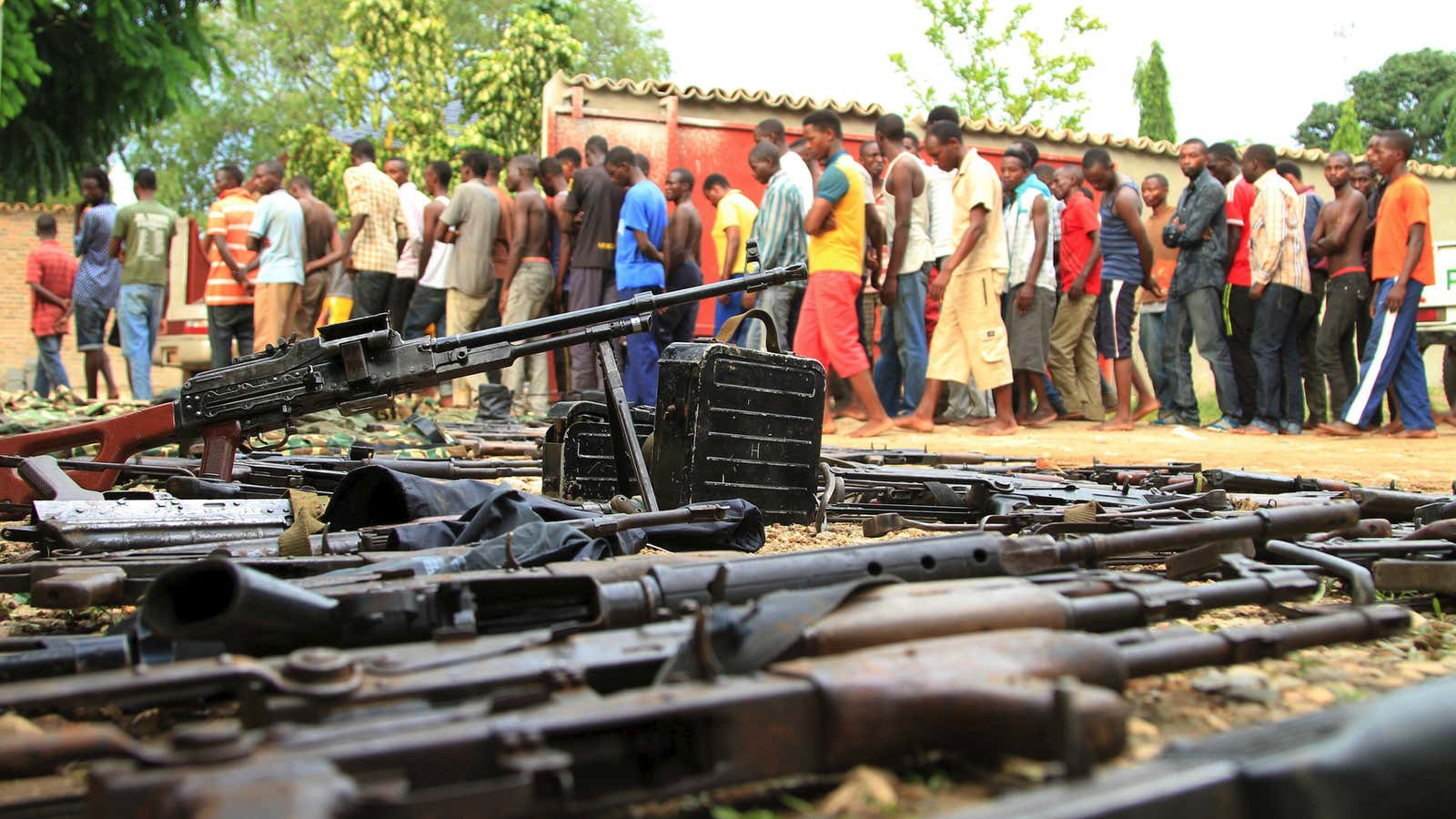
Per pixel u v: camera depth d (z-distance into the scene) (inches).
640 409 200.5
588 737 64.7
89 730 60.6
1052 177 490.6
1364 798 55.4
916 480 202.4
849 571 92.8
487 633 88.3
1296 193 430.3
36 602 101.7
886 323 446.9
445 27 1019.3
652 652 73.1
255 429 173.8
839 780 70.9
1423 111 1438.2
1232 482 205.0
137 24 561.3
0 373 999.0
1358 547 133.7
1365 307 436.5
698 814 66.7
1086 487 202.1
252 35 1473.9
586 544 113.7
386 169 503.5
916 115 589.3
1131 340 426.3
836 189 345.4
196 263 580.1
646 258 409.1
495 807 52.4
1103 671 73.1
